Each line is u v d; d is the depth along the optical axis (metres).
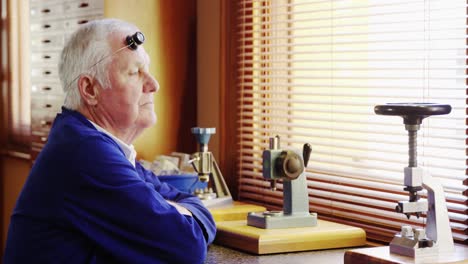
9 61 4.57
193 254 2.33
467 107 2.45
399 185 2.71
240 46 3.33
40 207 2.28
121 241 2.28
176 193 2.73
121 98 2.42
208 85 3.47
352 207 2.84
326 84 2.99
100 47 2.40
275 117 3.19
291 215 2.61
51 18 3.76
